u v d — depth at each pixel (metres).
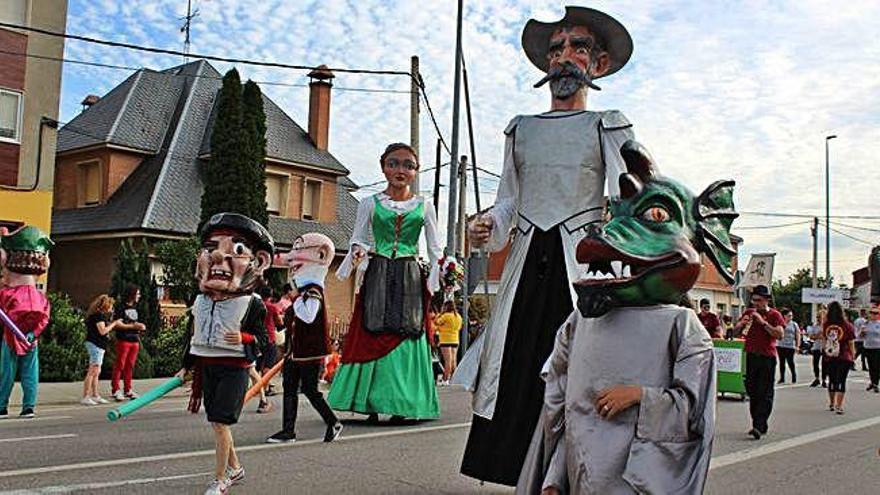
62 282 29.98
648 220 3.92
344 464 7.62
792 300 62.34
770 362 10.33
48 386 15.64
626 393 3.74
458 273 11.50
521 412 5.68
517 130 6.02
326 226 33.12
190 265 22.36
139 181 29.59
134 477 6.89
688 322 3.85
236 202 26.00
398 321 10.37
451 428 10.14
